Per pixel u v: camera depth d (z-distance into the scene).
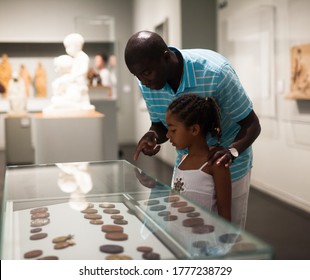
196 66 1.63
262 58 4.76
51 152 4.59
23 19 9.16
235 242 0.92
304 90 3.90
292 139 4.29
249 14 4.98
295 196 4.28
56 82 4.90
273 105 4.59
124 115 9.94
